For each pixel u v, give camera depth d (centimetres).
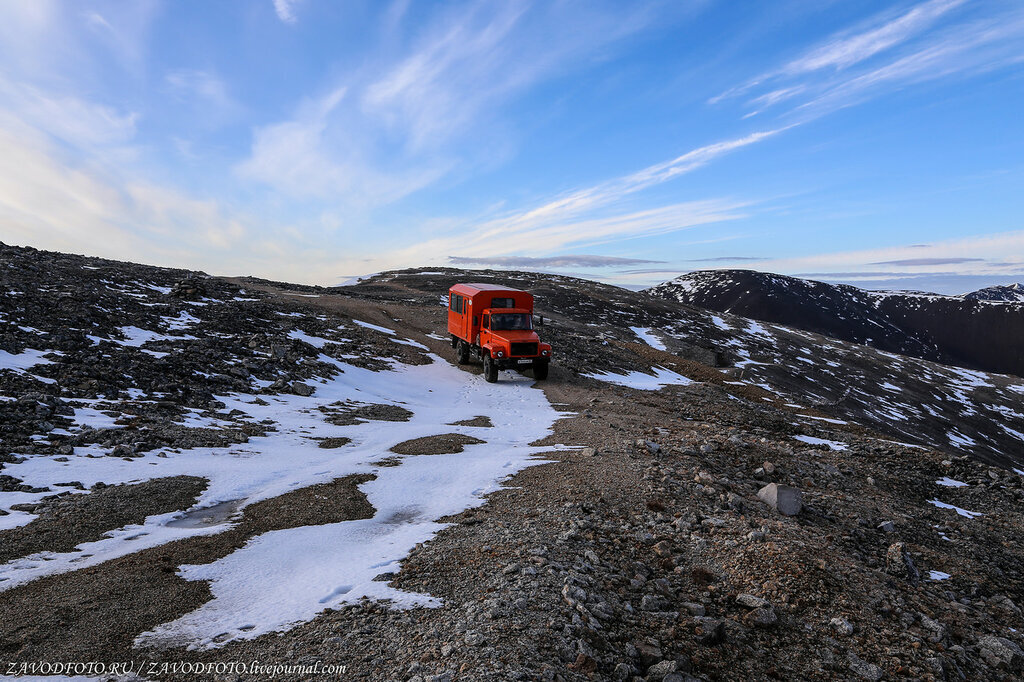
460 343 3519
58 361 1900
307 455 1482
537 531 878
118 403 1645
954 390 11281
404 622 604
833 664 628
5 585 692
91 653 543
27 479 1077
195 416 1706
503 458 1473
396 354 3497
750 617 691
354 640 566
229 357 2491
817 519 1139
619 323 9188
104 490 1066
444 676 482
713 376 5419
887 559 963
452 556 795
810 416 3794
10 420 1339
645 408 2620
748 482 1318
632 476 1207
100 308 2789
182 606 650
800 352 10719
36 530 868
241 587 707
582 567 754
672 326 9944
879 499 1407
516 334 3095
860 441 2380
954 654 689
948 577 1000
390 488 1196
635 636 623
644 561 820
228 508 1057
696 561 830
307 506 1064
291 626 603
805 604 727
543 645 555
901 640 689
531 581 689
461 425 2083
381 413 2175
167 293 3762
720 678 574
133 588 694
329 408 2130
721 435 1847
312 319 3969
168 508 1020
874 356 12794
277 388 2242
